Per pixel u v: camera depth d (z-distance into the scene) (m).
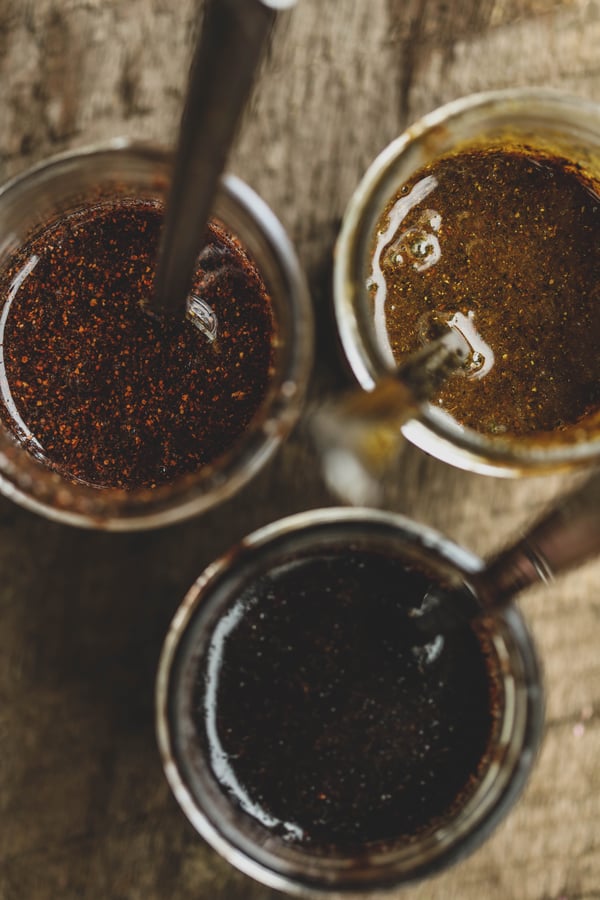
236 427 0.34
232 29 0.26
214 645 0.35
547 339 0.35
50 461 0.34
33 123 0.36
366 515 0.33
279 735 0.35
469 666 0.35
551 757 0.36
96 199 0.33
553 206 0.35
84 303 0.34
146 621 0.36
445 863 0.33
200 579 0.33
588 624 0.36
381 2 0.36
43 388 0.34
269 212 0.31
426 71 0.36
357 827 0.34
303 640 0.35
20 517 0.36
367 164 0.36
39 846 0.35
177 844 0.36
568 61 0.36
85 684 0.36
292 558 0.35
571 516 0.32
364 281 0.33
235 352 0.34
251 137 0.36
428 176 0.35
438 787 0.34
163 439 0.34
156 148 0.31
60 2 0.36
